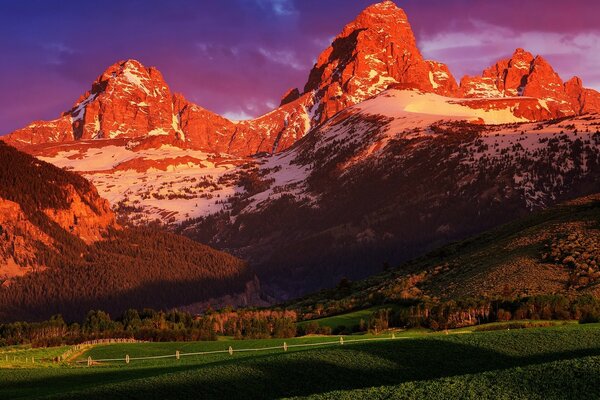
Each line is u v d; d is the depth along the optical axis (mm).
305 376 98000
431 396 76562
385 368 99688
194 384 97125
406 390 78438
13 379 115688
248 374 99875
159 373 113438
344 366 100812
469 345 107375
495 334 113375
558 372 81562
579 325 127688
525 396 75938
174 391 95062
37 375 118500
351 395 77562
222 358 127125
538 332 112812
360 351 107062
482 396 76125
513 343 107250
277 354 119375
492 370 91125
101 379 112375
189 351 146000
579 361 84500
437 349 106438
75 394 96500
